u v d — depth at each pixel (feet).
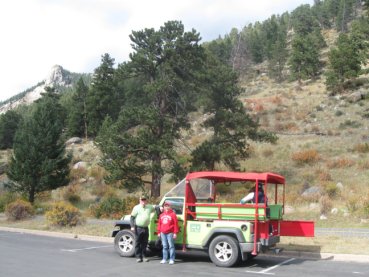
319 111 163.53
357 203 69.87
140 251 38.73
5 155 204.44
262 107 176.96
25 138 99.66
